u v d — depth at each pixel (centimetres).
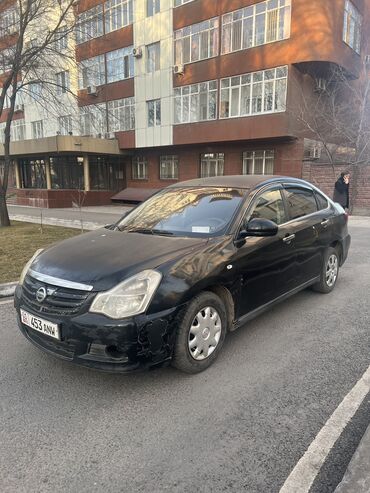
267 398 304
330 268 555
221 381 329
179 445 253
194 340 330
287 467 232
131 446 253
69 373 347
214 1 2052
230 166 2217
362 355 373
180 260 326
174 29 2245
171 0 2227
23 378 339
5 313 502
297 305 509
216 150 2272
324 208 547
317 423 273
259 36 1909
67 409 295
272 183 455
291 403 296
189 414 285
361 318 466
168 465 236
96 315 293
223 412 287
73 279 311
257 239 394
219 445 252
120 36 2528
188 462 238
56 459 243
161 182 2583
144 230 406
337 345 395
